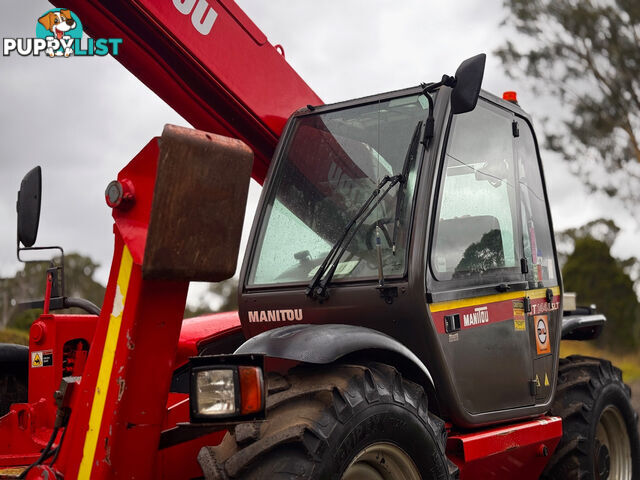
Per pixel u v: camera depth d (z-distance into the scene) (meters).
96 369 2.27
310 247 3.14
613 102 14.02
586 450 3.86
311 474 2.22
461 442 2.95
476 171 3.31
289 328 2.62
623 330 20.84
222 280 2.16
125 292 2.22
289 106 3.69
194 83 3.52
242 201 2.14
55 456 2.40
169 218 2.02
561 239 22.92
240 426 2.32
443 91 3.11
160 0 3.34
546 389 3.60
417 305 2.81
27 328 11.27
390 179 2.98
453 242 3.08
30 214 2.71
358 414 2.39
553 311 3.76
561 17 13.75
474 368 3.10
